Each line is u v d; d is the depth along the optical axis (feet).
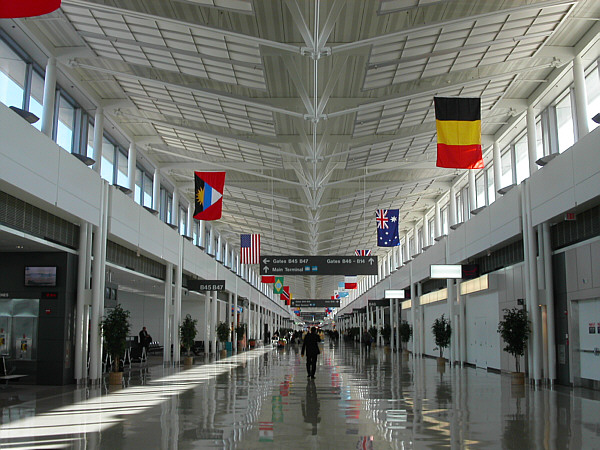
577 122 60.34
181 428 30.94
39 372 56.85
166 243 90.74
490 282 80.79
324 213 130.00
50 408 39.86
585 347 54.44
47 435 29.07
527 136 69.67
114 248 72.64
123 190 70.74
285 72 62.49
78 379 58.18
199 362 99.04
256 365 89.51
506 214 69.05
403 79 58.23
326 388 53.11
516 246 72.02
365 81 57.21
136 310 140.77
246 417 34.91
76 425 32.17
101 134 67.00
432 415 35.88
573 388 54.39
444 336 92.22
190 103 67.41
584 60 57.93
